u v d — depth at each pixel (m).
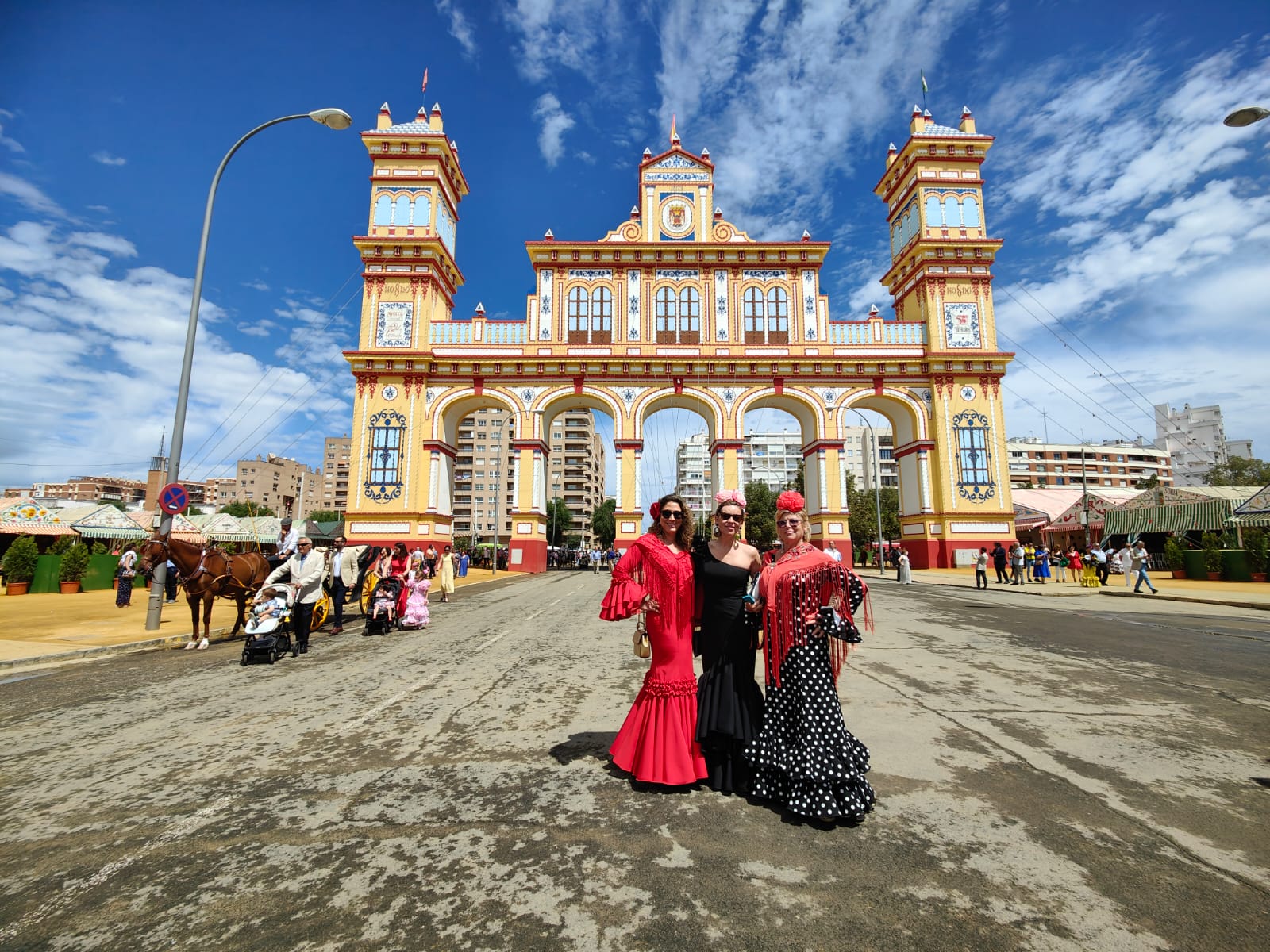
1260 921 2.35
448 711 5.64
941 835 3.13
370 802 3.63
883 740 4.61
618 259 30.25
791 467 106.50
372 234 29.61
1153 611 13.45
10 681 7.23
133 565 15.94
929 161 30.42
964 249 29.61
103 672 7.71
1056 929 2.32
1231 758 4.20
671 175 31.19
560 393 29.36
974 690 6.16
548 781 3.92
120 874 2.85
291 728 5.16
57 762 4.41
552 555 45.97
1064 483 93.19
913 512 29.84
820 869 2.82
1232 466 66.88
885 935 2.30
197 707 5.92
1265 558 21.16
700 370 29.33
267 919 2.47
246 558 10.67
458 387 29.20
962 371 29.02
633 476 28.88
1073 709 5.45
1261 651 8.32
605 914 2.47
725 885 2.68
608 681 6.82
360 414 28.59
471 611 14.11
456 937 2.33
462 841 3.13
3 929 2.43
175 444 11.02
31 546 19.67
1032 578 24.27
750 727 3.68
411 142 29.81
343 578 10.98
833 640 3.58
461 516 90.00
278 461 112.00
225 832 3.26
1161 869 2.77
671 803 3.59
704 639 3.87
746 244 29.83
